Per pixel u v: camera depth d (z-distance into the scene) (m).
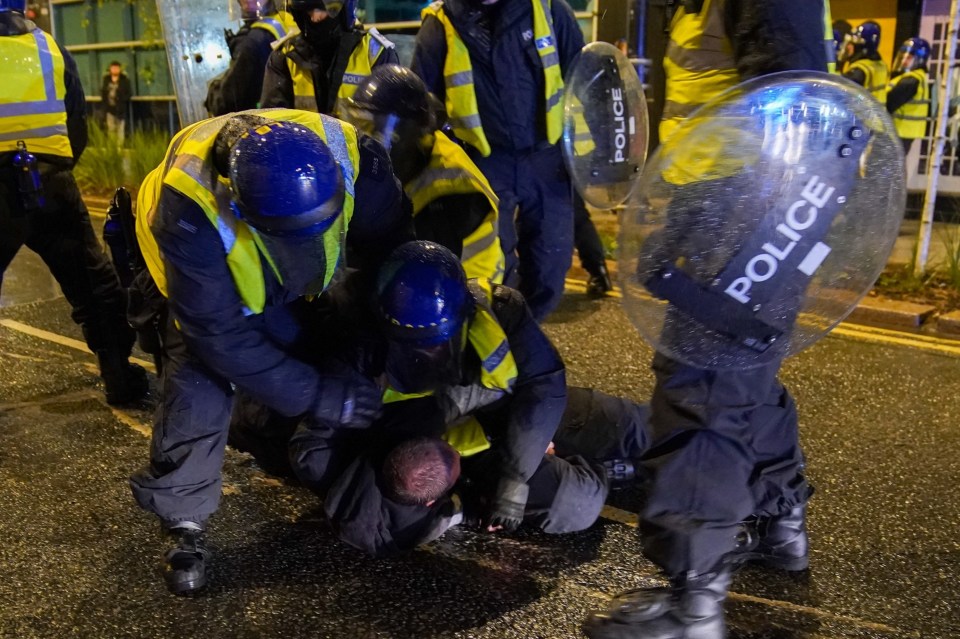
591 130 4.25
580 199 5.39
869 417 3.71
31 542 2.87
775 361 2.08
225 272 2.11
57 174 3.57
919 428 3.60
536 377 2.57
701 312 2.01
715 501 2.10
